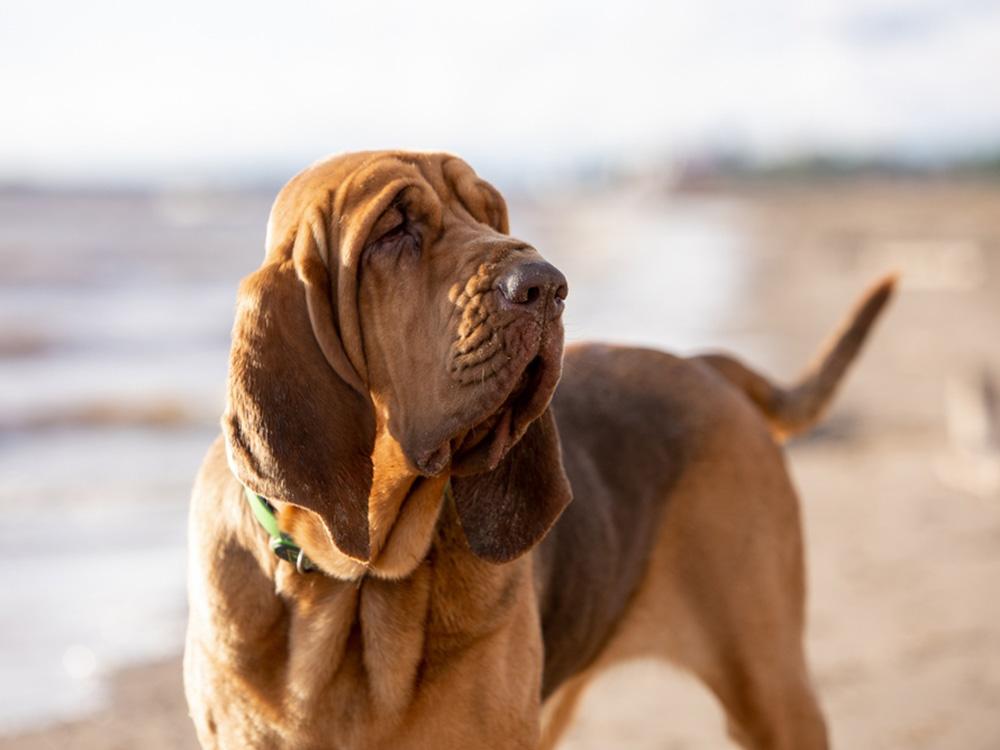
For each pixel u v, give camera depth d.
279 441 2.96
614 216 80.06
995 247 42.03
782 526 4.27
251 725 3.15
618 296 25.17
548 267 2.97
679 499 4.15
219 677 3.17
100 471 9.88
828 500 9.37
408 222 3.18
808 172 163.00
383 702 3.11
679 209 94.56
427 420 3.06
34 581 7.07
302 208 3.21
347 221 3.13
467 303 2.98
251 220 67.12
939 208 79.69
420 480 3.19
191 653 3.29
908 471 10.32
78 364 15.64
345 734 3.11
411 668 3.12
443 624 3.16
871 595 7.03
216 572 3.19
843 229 56.94
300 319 3.08
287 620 3.14
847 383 14.34
